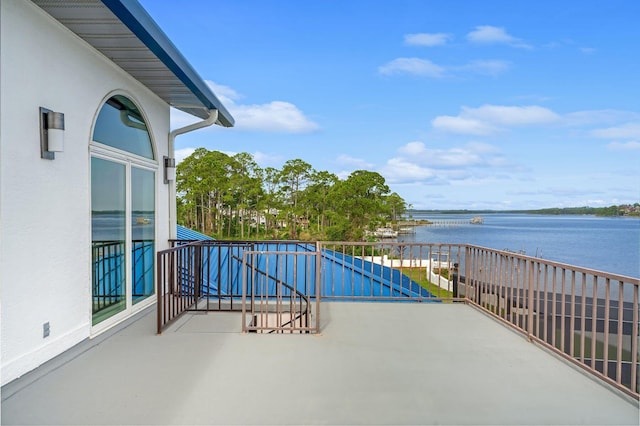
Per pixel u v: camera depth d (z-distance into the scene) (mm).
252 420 2430
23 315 3049
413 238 59281
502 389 2920
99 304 4242
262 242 5750
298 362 3410
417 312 5254
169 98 5719
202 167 39094
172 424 2371
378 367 3318
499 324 4672
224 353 3609
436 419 2482
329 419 2459
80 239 3820
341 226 39875
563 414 2562
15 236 2957
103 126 4320
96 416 2459
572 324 3441
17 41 2955
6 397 2693
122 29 3516
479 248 5430
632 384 2779
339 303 5828
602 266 39500
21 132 3008
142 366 3275
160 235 5793
